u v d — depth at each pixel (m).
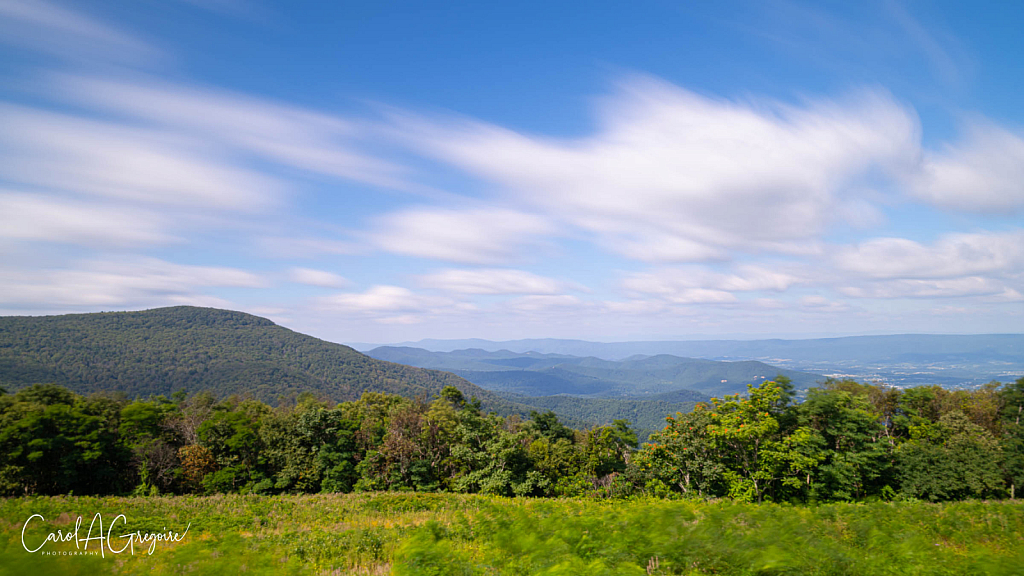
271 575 13.04
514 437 48.72
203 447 51.50
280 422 55.22
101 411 54.34
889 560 12.52
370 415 62.66
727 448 35.41
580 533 14.61
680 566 11.80
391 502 32.38
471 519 21.39
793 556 11.56
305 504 31.59
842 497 32.75
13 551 14.46
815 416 36.56
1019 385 43.94
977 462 33.94
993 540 16.56
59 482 43.50
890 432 49.94
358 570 14.63
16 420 44.75
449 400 76.50
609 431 48.16
